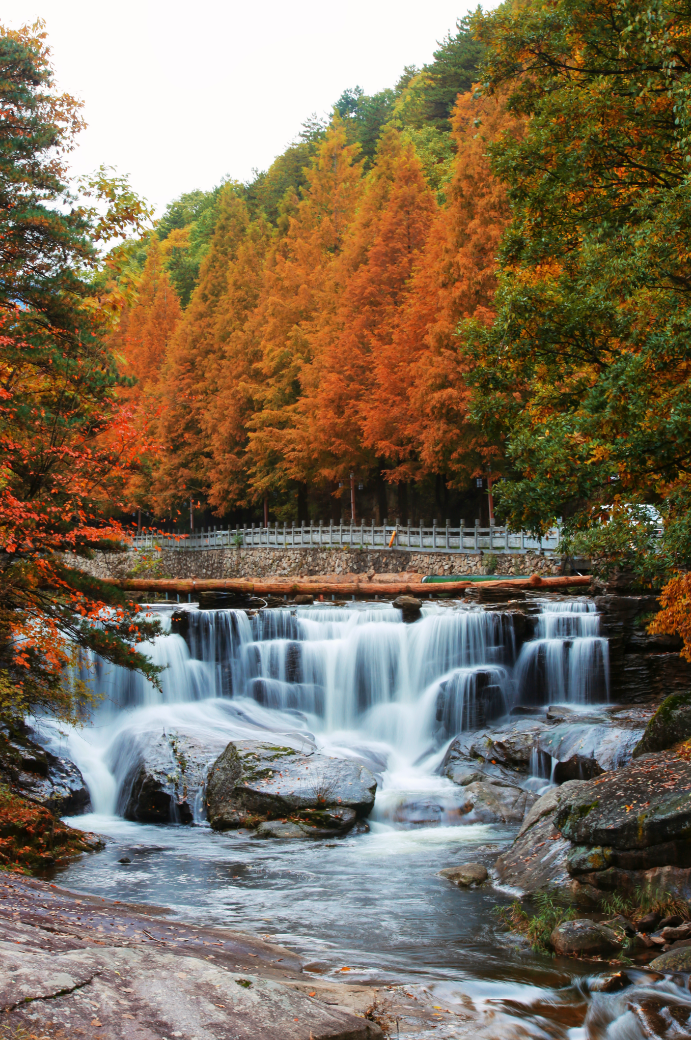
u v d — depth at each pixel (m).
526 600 23.30
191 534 64.31
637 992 7.37
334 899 10.45
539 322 13.83
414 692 20.84
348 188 70.31
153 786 15.12
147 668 13.84
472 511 51.94
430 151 69.94
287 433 50.97
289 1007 5.48
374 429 42.53
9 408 12.75
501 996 7.39
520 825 14.23
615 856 9.49
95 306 15.05
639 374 11.38
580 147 14.30
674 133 13.34
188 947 6.65
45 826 12.68
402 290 45.62
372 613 22.31
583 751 15.23
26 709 14.10
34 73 15.09
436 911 9.95
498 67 15.55
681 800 9.39
